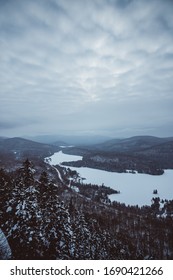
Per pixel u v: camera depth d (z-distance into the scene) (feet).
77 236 147.84
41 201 125.59
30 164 136.46
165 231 471.21
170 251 368.89
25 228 102.06
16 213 104.83
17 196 110.73
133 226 477.36
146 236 420.36
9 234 101.19
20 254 95.76
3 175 158.10
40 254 101.40
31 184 130.41
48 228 111.65
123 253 222.07
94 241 163.94
